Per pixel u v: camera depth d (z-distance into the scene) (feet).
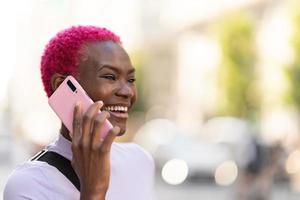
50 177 7.54
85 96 7.42
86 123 6.86
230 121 85.10
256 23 127.85
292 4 83.71
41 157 7.77
